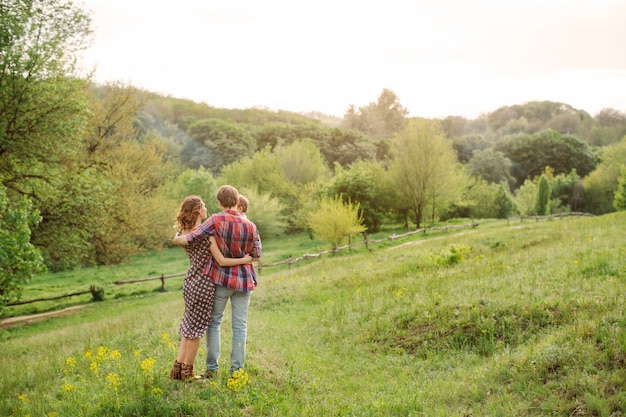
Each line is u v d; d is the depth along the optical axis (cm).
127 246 2466
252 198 4134
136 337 903
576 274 984
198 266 541
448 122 14112
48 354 944
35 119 1745
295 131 9106
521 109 15262
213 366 564
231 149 7944
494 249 1708
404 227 4203
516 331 757
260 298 1348
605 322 645
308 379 616
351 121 15138
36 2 1738
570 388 511
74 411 504
